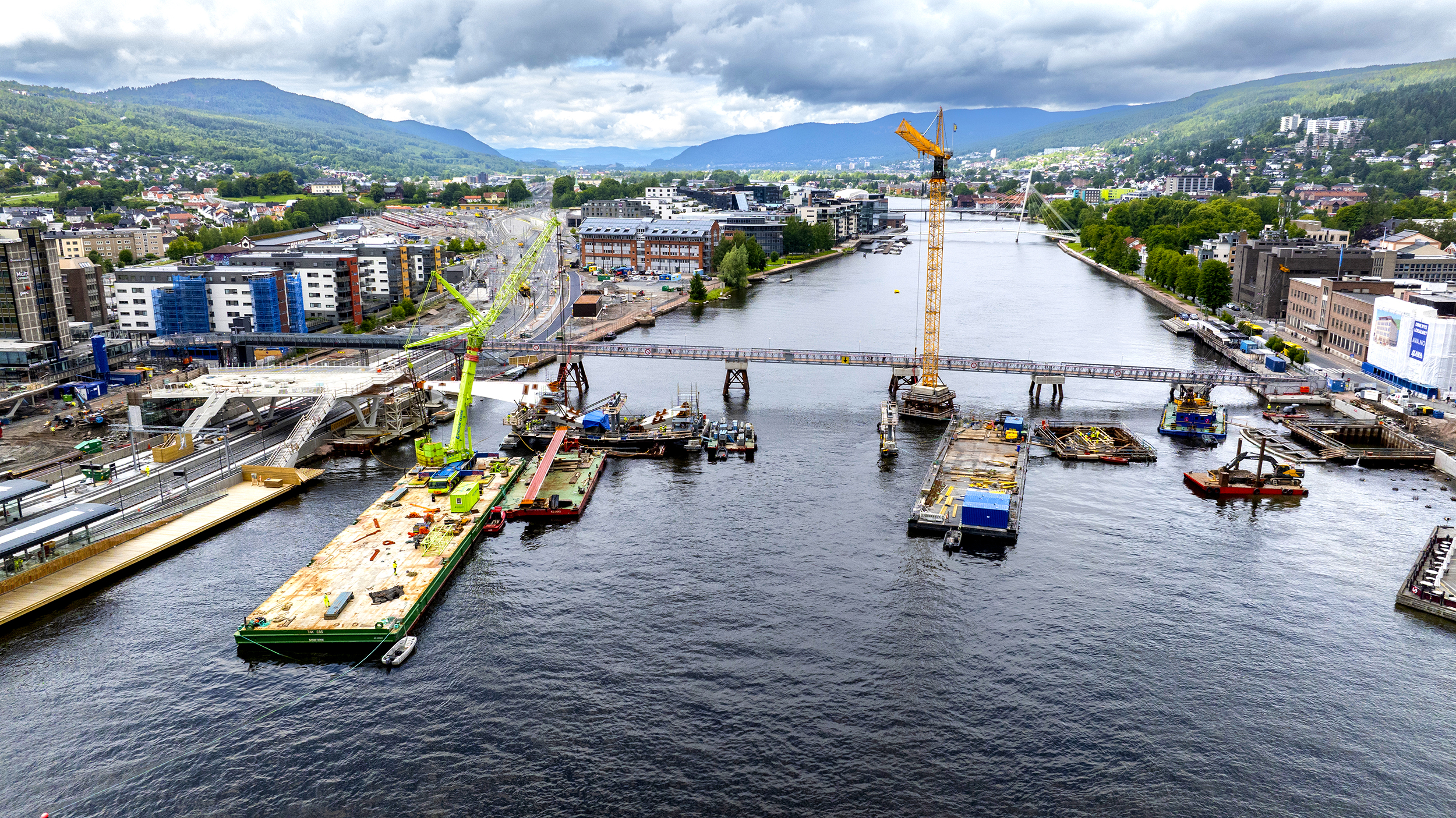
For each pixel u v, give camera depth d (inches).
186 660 4315.9
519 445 7721.5
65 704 3971.5
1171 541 5659.5
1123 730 3828.7
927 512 5930.1
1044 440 7736.2
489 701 4008.4
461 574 5211.6
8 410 7770.7
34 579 4904.0
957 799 3444.9
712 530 5821.9
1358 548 5575.8
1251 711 3956.7
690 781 3523.6
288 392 7406.5
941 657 4333.2
